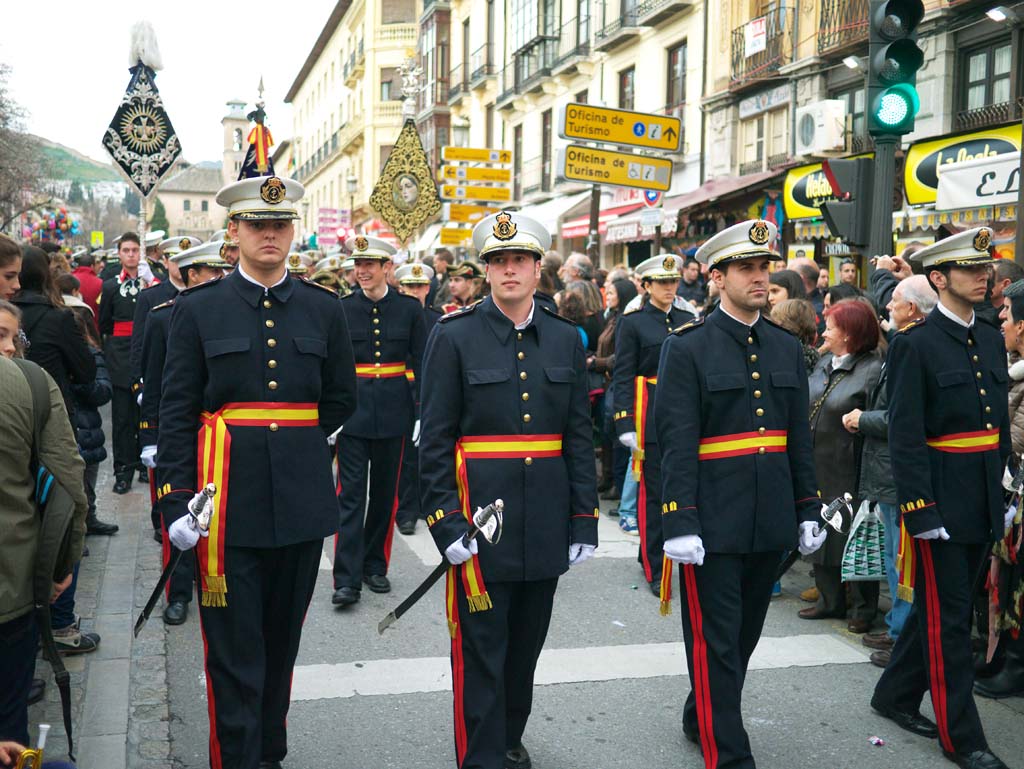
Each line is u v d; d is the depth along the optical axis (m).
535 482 3.64
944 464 4.02
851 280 8.73
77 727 4.14
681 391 3.81
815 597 6.03
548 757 3.97
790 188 13.37
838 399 5.48
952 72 12.78
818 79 15.16
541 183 26.33
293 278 3.81
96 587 6.03
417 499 7.65
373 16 44.44
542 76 25.38
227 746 3.51
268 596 3.77
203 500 3.36
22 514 3.17
